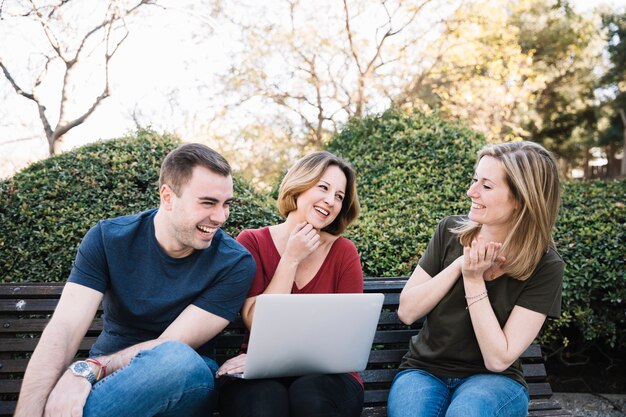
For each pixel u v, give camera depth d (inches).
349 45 384.8
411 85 394.9
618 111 681.6
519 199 81.0
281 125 384.2
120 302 79.7
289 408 72.9
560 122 718.5
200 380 73.5
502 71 388.2
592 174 841.5
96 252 79.1
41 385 70.3
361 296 76.2
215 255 81.7
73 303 76.8
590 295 128.5
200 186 76.0
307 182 87.7
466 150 161.0
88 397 70.6
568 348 149.3
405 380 83.5
